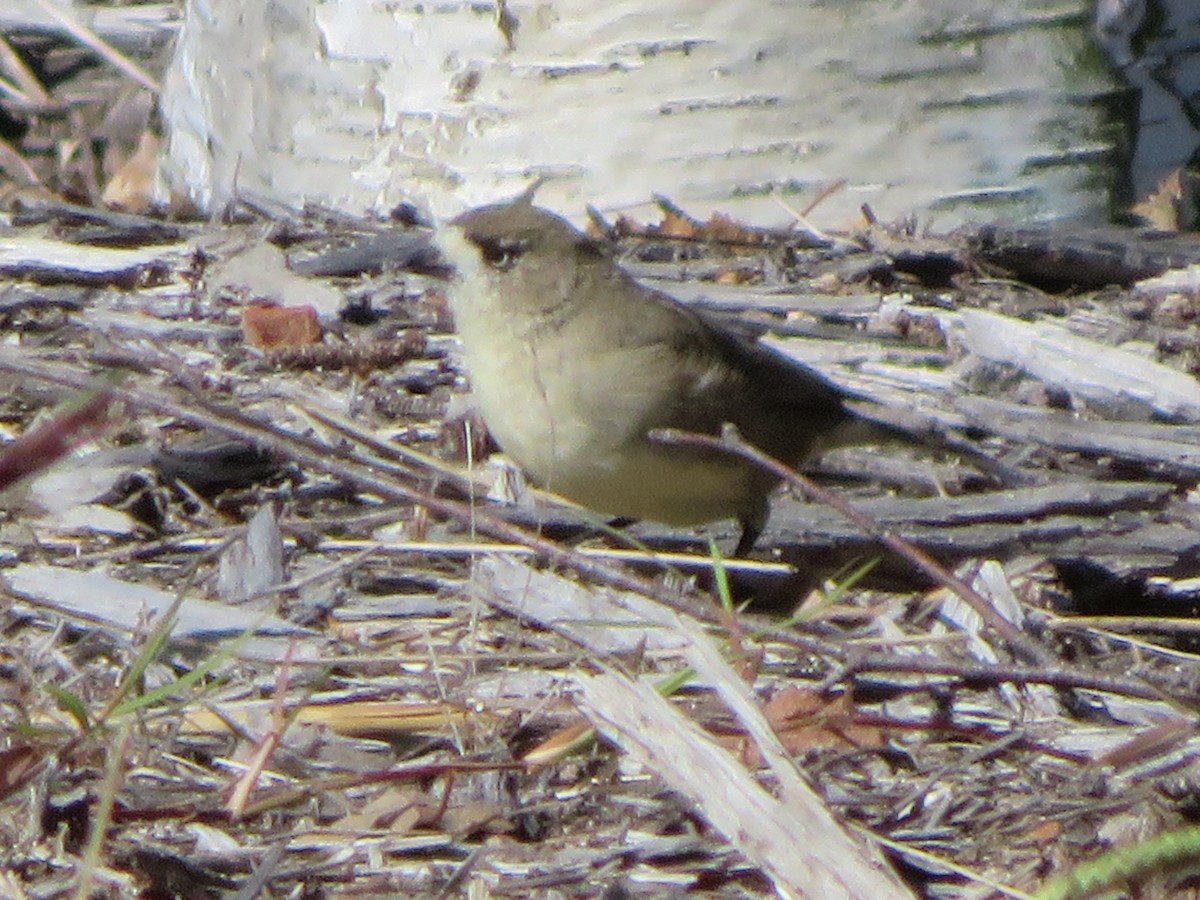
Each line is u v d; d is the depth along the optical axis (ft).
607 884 23.80
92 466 34.30
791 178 51.01
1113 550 32.99
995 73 51.42
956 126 51.37
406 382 39.24
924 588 33.24
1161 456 35.60
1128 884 22.72
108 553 32.19
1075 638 31.12
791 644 28.71
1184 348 40.88
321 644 29.45
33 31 66.85
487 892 23.30
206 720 26.89
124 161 63.67
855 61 50.62
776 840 22.72
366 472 34.12
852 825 24.53
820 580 33.60
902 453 37.88
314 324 40.63
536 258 32.91
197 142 56.75
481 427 36.68
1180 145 53.21
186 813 24.72
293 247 46.50
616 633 29.27
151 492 34.27
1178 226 52.26
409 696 27.89
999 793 26.05
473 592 30.07
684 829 24.93
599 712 24.64
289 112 53.93
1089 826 24.85
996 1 51.06
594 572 29.81
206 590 31.19
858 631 31.40
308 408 36.86
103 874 23.48
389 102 52.21
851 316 42.27
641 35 50.42
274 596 30.91
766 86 50.62
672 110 50.62
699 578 34.22
